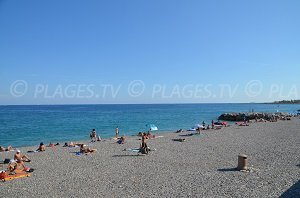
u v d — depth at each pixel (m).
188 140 38.88
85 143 38.47
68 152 31.34
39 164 24.78
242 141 37.06
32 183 18.73
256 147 31.84
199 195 15.42
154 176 19.77
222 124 61.97
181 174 20.11
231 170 20.91
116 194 15.98
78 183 18.47
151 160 25.42
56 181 19.09
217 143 35.53
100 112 144.25
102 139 43.81
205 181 18.11
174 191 16.25
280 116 85.12
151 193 16.00
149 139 40.75
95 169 22.39
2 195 16.36
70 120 87.62
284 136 41.84
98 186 17.67
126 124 73.62
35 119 92.31
